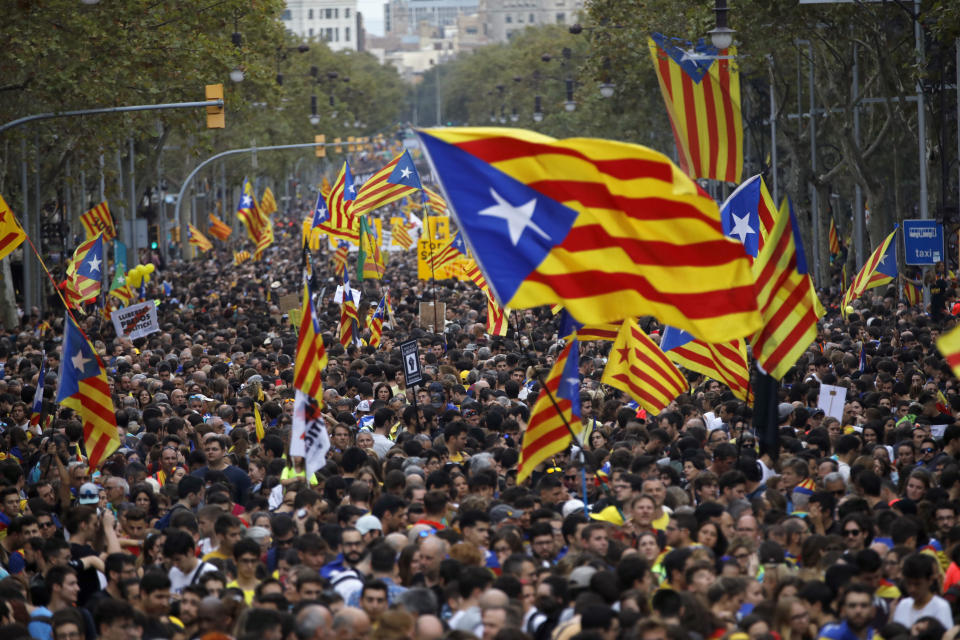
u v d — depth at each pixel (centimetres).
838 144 14912
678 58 6650
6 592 3431
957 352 3100
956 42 10606
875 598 3225
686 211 3484
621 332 5369
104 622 3105
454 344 8625
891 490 4206
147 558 3812
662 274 3541
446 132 3531
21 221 14088
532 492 4100
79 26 9850
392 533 3650
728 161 6700
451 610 3091
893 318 9562
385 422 5556
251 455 4916
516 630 2666
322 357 4147
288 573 3431
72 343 4988
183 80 11994
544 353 7619
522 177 3531
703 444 4953
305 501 3909
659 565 3541
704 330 3547
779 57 14275
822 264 14238
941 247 9444
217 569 3550
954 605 3266
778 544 3388
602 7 14462
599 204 3522
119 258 12062
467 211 3538
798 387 5975
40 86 10150
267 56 17162
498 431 5334
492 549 3488
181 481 4450
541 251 3541
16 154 13312
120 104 10962
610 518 3881
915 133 12362
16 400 6606
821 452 4744
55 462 5150
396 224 16588
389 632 2689
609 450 4969
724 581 3025
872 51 11725
